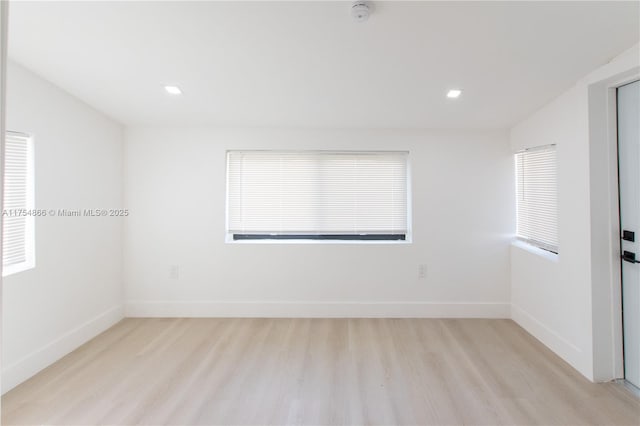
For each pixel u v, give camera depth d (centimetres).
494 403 206
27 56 216
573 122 243
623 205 223
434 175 337
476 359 256
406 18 178
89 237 292
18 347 228
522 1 165
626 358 224
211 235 340
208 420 192
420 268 339
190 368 245
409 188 344
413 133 338
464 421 191
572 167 245
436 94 262
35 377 233
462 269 338
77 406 203
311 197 346
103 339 291
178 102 281
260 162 346
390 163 345
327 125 330
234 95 267
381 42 198
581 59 211
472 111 292
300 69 229
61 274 262
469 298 338
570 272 248
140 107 292
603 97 227
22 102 229
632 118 216
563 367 245
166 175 338
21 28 188
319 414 197
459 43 198
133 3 170
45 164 248
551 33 187
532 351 268
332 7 172
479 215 337
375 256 340
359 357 260
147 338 293
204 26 187
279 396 213
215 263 341
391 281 340
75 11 176
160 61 221
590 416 195
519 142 318
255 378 232
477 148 336
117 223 330
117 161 328
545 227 290
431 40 196
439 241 338
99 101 280
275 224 346
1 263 68
